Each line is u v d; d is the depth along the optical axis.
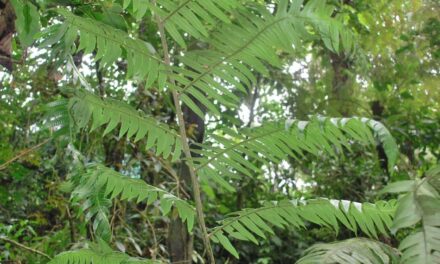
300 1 1.26
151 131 1.47
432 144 4.48
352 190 4.67
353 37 1.27
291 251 4.67
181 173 3.19
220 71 1.41
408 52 4.37
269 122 1.39
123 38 1.34
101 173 1.47
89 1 1.96
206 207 4.49
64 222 3.57
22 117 3.64
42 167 3.53
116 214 3.31
